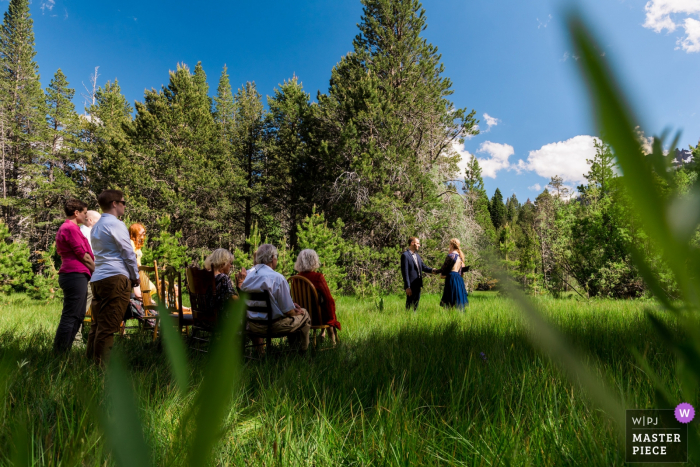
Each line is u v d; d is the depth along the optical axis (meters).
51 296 10.93
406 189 15.12
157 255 12.52
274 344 3.82
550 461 1.21
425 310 6.50
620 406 0.13
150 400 1.75
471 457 1.30
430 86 16.61
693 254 0.08
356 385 2.12
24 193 29.78
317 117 17.70
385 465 1.33
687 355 0.11
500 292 0.13
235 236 25.47
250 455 1.39
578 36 0.07
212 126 24.08
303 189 19.02
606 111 0.07
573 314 4.16
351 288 13.91
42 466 1.09
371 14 16.86
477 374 2.05
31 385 1.82
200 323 3.49
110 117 30.98
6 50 31.38
